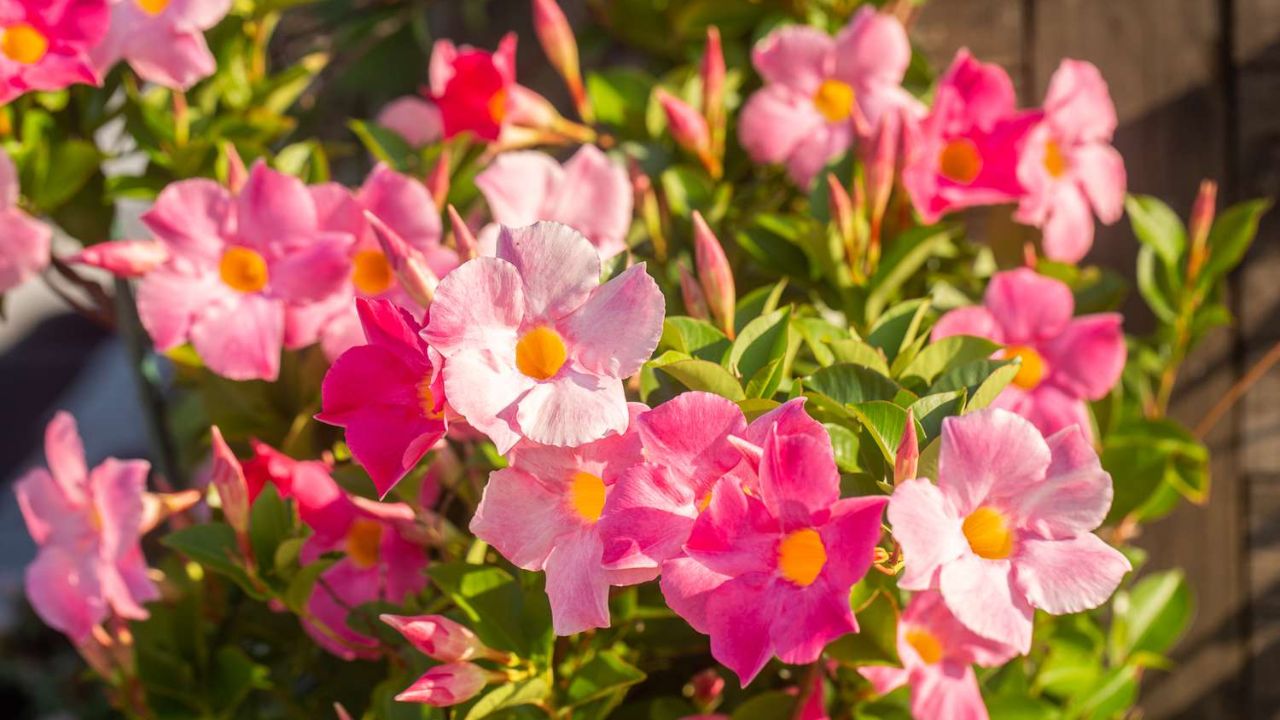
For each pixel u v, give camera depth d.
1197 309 1.06
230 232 0.95
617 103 1.07
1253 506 1.13
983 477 0.78
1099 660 1.03
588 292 0.79
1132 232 1.12
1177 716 1.14
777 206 1.05
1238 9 1.11
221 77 1.06
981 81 0.97
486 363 0.78
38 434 2.59
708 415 0.78
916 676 0.86
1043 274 1.03
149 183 1.04
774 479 0.77
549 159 0.98
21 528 2.52
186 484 1.17
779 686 0.93
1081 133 1.02
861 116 1.01
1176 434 1.01
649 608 0.89
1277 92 1.11
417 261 0.85
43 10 0.94
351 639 0.94
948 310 0.98
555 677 0.88
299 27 1.21
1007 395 0.95
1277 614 1.13
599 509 0.81
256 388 1.02
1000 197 0.97
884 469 0.84
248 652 1.03
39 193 1.00
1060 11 1.12
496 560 0.91
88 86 1.03
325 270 0.95
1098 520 0.78
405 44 1.23
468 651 0.84
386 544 0.93
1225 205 1.12
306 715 0.99
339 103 1.25
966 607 0.77
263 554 0.92
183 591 1.00
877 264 0.97
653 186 1.04
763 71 1.02
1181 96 1.12
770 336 0.87
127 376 2.84
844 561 0.76
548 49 1.04
